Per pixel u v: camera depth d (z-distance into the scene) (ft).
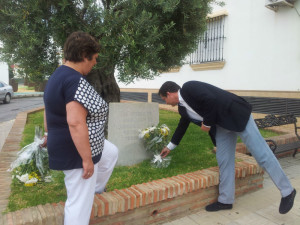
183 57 16.39
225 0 24.75
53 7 12.32
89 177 5.96
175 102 9.82
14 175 9.43
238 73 24.56
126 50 12.23
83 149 5.63
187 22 14.21
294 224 8.80
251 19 23.18
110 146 7.88
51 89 5.82
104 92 16.44
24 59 12.57
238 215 9.43
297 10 20.16
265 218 9.20
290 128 20.61
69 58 6.04
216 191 10.30
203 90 8.70
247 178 11.05
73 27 12.14
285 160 16.17
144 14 11.03
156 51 12.62
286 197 8.84
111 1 12.23
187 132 18.84
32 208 7.38
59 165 5.99
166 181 9.39
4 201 8.30
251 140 8.85
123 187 9.85
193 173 10.26
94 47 6.18
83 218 6.27
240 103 8.86
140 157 12.78
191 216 9.45
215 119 8.76
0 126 26.35
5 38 12.60
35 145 9.29
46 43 12.98
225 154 9.43
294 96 20.68
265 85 22.68
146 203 8.39
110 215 7.91
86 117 6.05
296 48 20.49
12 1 11.54
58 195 8.96
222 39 25.50
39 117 25.64
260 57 22.82
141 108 12.71
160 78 32.94
